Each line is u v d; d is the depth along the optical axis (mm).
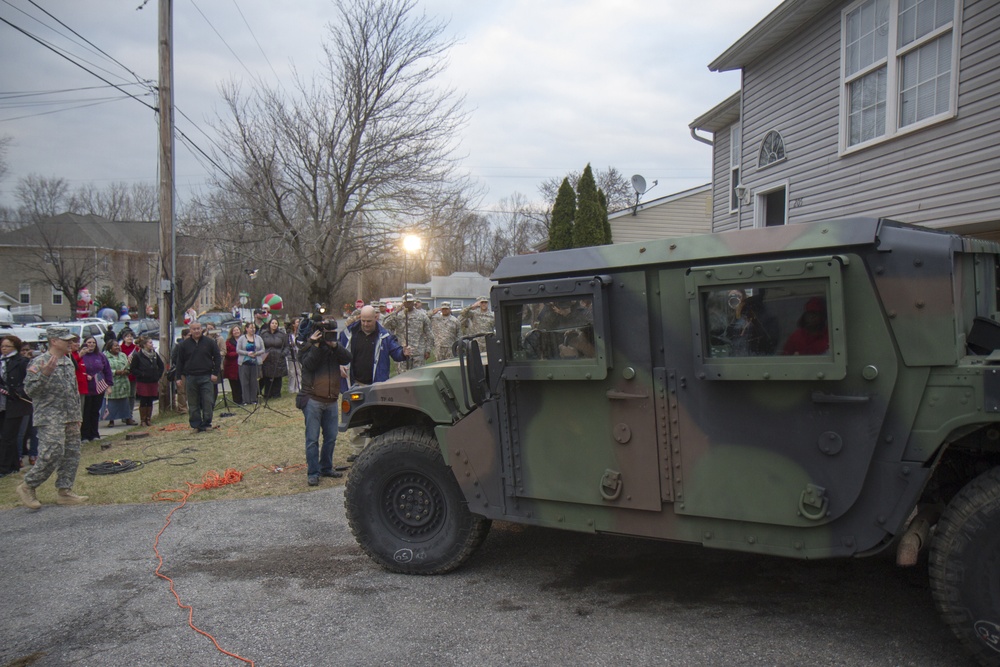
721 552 4387
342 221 17719
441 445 4016
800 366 2928
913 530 2982
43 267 46781
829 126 9086
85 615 3820
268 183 17281
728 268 3051
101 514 5883
